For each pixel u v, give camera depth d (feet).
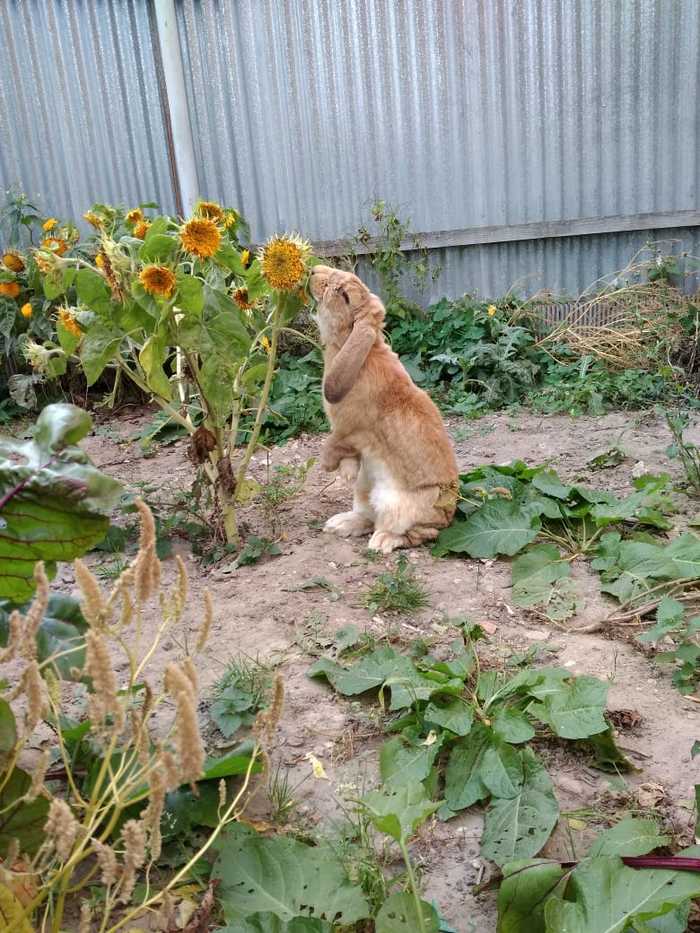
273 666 3.19
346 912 2.01
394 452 4.11
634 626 3.39
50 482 1.91
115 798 1.68
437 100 7.86
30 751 2.63
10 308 7.17
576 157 7.77
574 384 6.93
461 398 6.96
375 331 4.09
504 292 8.19
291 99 8.04
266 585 3.85
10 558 1.99
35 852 1.98
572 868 2.07
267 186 8.30
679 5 7.29
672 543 3.68
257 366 4.14
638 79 7.52
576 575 3.83
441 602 3.67
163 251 3.72
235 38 7.95
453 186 8.04
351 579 3.89
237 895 2.07
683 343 7.30
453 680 2.76
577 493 4.41
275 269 3.79
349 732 2.80
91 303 3.69
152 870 2.20
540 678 2.80
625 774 2.56
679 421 5.73
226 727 2.76
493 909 2.12
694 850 2.05
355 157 8.10
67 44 7.91
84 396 7.50
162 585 3.92
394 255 7.92
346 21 7.78
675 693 2.94
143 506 1.64
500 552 3.98
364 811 2.18
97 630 1.59
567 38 7.55
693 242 7.77
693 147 7.55
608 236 7.90
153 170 8.27
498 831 2.31
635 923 1.85
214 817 2.29
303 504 4.86
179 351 4.43
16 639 1.52
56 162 8.20
